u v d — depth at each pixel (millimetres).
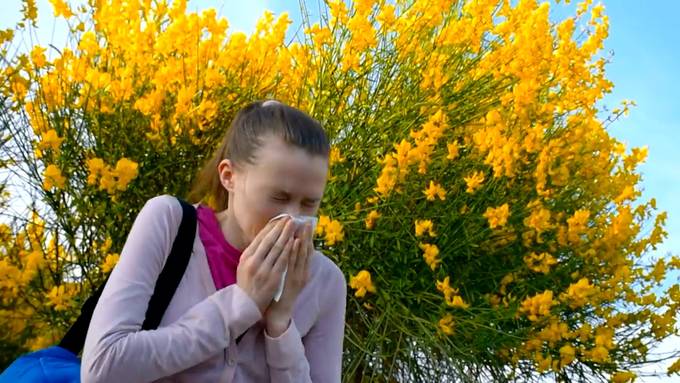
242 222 1071
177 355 971
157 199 1103
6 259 3133
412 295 3346
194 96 3367
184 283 1058
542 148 3590
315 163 1052
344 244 3383
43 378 1054
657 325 3846
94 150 3301
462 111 3912
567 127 4098
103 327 971
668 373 3834
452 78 3889
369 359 3320
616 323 3732
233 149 1102
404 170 3133
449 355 3205
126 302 992
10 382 1072
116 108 3340
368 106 3697
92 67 3516
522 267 3645
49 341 3119
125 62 3598
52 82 3236
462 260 3633
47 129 3195
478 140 3332
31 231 3260
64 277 3186
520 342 3395
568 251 3941
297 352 1068
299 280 1070
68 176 3158
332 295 1180
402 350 3184
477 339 3305
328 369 1168
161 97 3156
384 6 3787
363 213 3459
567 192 4023
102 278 3152
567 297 3342
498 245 3730
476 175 3326
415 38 3965
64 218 3170
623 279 3738
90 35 3303
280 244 1037
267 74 3760
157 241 1046
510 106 3717
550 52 3582
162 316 1036
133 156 3277
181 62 3412
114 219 3213
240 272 1039
